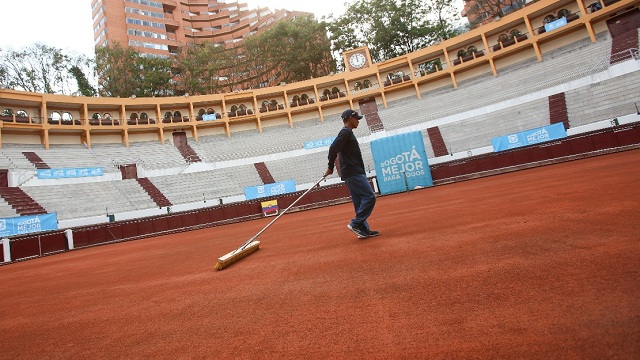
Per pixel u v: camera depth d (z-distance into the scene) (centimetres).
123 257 816
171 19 6525
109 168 2639
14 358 206
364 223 447
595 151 1662
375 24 4400
